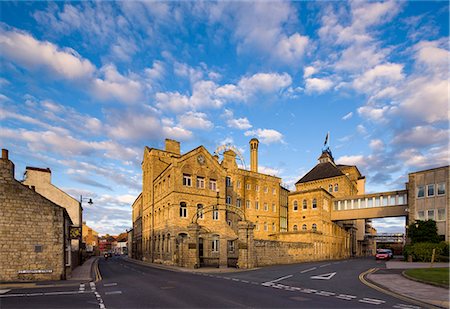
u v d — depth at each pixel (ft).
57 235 76.28
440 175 134.10
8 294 54.65
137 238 223.71
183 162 139.23
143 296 50.75
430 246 121.60
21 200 73.56
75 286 65.36
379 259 154.92
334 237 198.59
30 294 54.60
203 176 145.59
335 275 79.56
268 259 127.65
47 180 145.07
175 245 130.00
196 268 110.11
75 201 146.30
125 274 92.68
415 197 142.10
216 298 47.73
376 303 43.32
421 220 133.18
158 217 157.48
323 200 188.03
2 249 70.54
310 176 241.76
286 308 40.24
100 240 556.10
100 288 61.77
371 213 181.47
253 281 69.36
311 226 186.09
